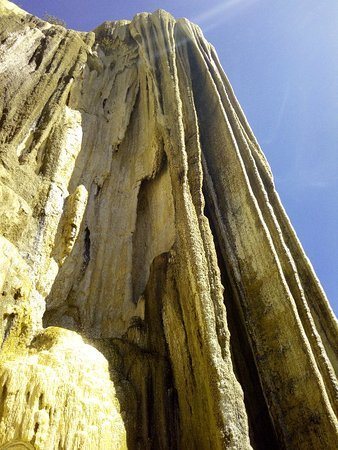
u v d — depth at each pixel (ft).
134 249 37.93
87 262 35.99
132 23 61.16
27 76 35.73
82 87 48.91
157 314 30.25
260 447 24.26
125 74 56.24
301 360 25.86
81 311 32.81
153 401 24.56
